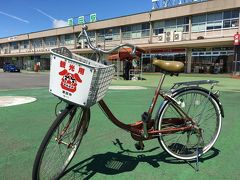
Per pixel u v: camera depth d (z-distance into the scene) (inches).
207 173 129.0
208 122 146.0
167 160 144.1
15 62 2701.8
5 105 301.7
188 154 141.9
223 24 1190.9
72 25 1936.5
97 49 122.2
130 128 129.7
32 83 693.3
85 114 119.4
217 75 1082.1
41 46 2311.8
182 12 1302.9
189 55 1306.6
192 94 138.5
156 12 1409.9
